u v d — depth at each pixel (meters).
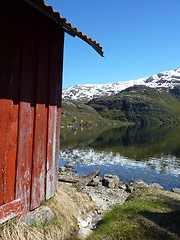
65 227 5.78
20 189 4.89
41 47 5.21
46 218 5.52
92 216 7.43
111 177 15.81
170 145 47.41
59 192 6.98
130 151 38.47
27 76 4.86
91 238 5.68
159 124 154.62
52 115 5.94
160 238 5.25
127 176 22.27
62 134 64.88
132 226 5.84
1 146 4.33
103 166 25.80
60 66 6.16
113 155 33.91
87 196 8.88
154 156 34.53
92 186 13.36
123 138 59.31
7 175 4.52
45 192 5.89
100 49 5.92
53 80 5.84
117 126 121.50
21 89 4.70
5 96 4.35
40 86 5.30
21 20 4.57
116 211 6.87
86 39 5.19
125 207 6.97
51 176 6.13
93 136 62.38
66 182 12.03
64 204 6.53
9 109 4.46
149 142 51.62
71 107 146.62
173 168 26.58
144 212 6.63
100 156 32.44
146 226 5.77
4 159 4.42
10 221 4.62
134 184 16.92
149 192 8.75
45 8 3.88
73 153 33.88
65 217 6.09
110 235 5.62
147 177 22.39
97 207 8.25
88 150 37.75
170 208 7.14
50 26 5.50
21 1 4.54
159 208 7.05
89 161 28.22
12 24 4.36
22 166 4.89
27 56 4.80
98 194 11.51
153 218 6.21
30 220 5.15
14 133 4.62
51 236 5.27
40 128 5.43
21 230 4.68
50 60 5.60
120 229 5.79
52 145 6.07
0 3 4.07
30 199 5.25
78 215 6.85
